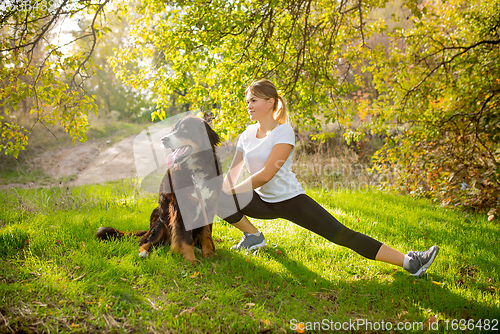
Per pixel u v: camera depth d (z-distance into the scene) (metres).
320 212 2.45
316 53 4.64
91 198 4.88
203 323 1.82
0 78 3.10
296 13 4.32
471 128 4.78
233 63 4.40
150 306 1.96
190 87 4.45
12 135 3.44
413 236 3.59
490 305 2.12
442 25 5.49
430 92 5.34
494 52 4.69
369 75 7.63
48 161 11.12
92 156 11.73
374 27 5.16
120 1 3.97
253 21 4.22
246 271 2.50
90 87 16.44
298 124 4.77
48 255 2.59
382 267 2.74
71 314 1.83
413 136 5.36
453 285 2.43
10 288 1.99
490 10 4.93
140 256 2.61
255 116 2.58
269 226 3.82
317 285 2.35
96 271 2.35
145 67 4.59
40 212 4.06
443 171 5.12
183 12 4.34
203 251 2.75
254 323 1.83
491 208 4.59
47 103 3.25
